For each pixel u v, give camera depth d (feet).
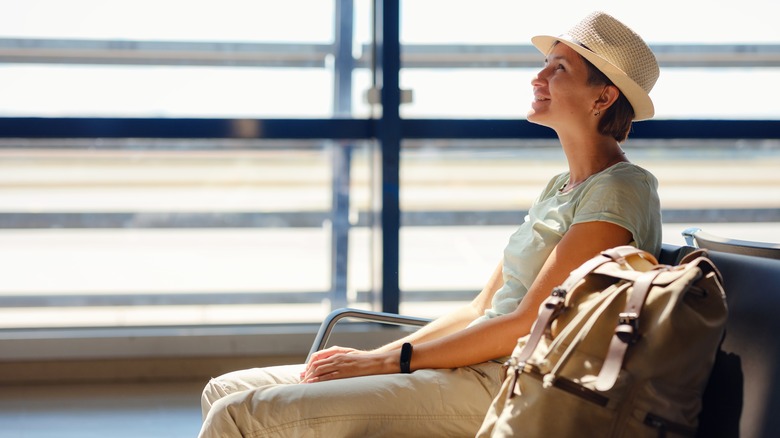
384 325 12.57
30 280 12.80
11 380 11.93
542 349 4.79
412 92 12.18
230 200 12.87
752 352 4.54
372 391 5.49
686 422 4.45
